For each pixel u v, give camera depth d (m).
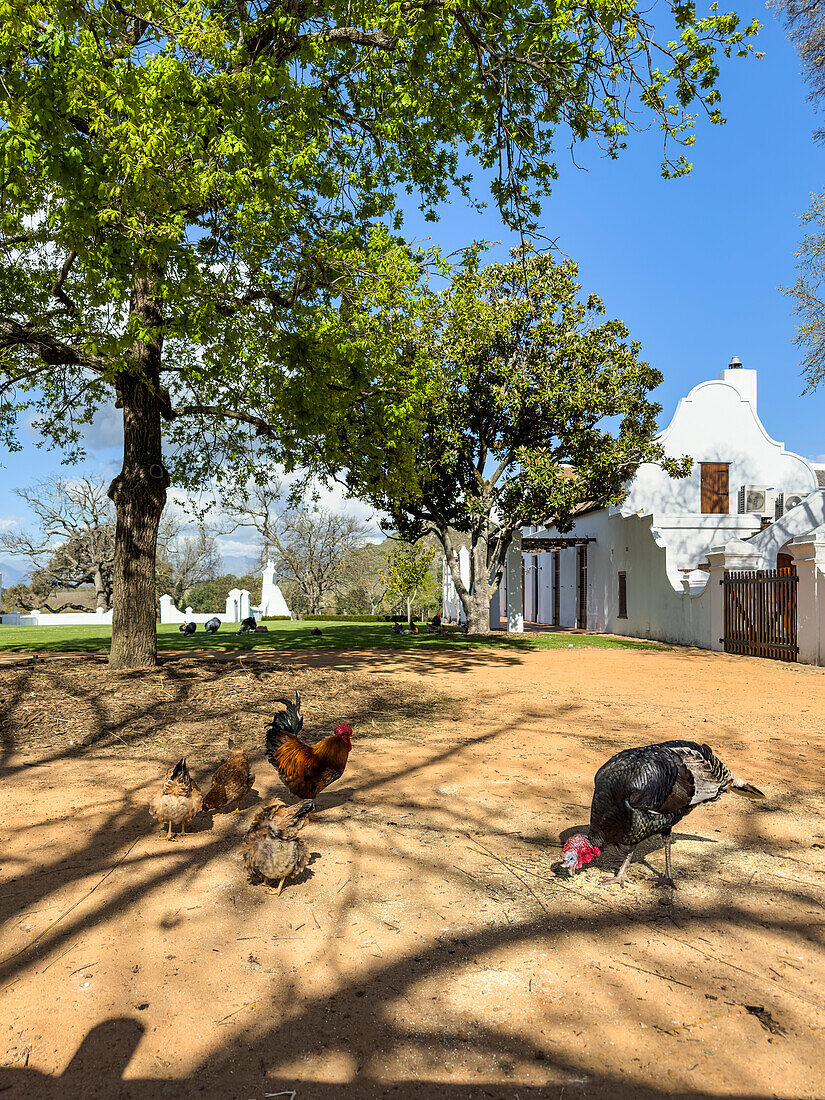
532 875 4.74
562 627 38.69
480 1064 2.86
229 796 5.76
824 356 23.53
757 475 30.91
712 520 28.53
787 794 6.63
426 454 23.39
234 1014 3.20
